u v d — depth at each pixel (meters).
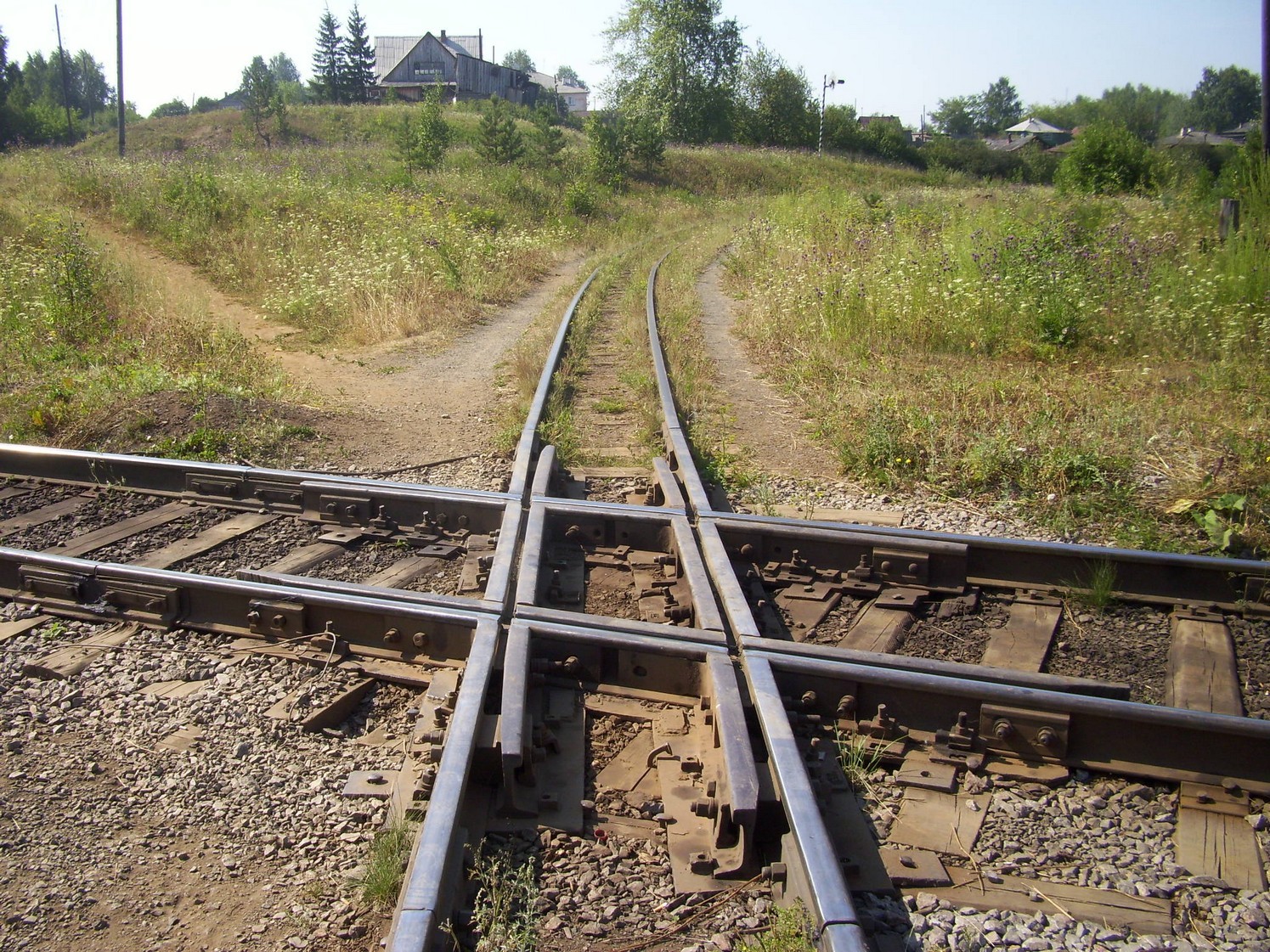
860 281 12.78
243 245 18.91
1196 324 11.20
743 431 8.64
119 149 39.28
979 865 3.08
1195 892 2.98
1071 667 4.57
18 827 3.24
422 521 6.05
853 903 2.60
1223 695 4.23
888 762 3.61
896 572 5.27
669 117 66.94
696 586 4.52
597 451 7.82
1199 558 5.14
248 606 4.59
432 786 3.22
